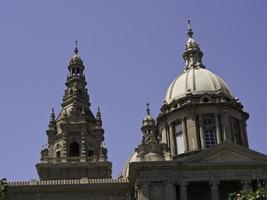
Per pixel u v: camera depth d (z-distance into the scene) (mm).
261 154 80062
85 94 117562
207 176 77938
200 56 110812
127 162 103125
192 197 80875
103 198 84000
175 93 102688
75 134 107688
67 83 119000
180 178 77312
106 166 100500
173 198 75312
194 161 78438
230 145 80312
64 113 111125
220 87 100750
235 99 102250
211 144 95438
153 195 75625
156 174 76750
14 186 82812
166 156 85000
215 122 96375
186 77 103875
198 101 98312
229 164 78812
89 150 107375
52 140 108562
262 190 52375
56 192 83750
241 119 100750
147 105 101125
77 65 120250
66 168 99688
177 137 98625
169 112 99812
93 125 111250
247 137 100750
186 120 97125
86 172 99750
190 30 114250
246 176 78438
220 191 81125
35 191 83250
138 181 76375
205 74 103438
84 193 84188
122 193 84625
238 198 53219
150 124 97750
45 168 99125
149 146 82562
